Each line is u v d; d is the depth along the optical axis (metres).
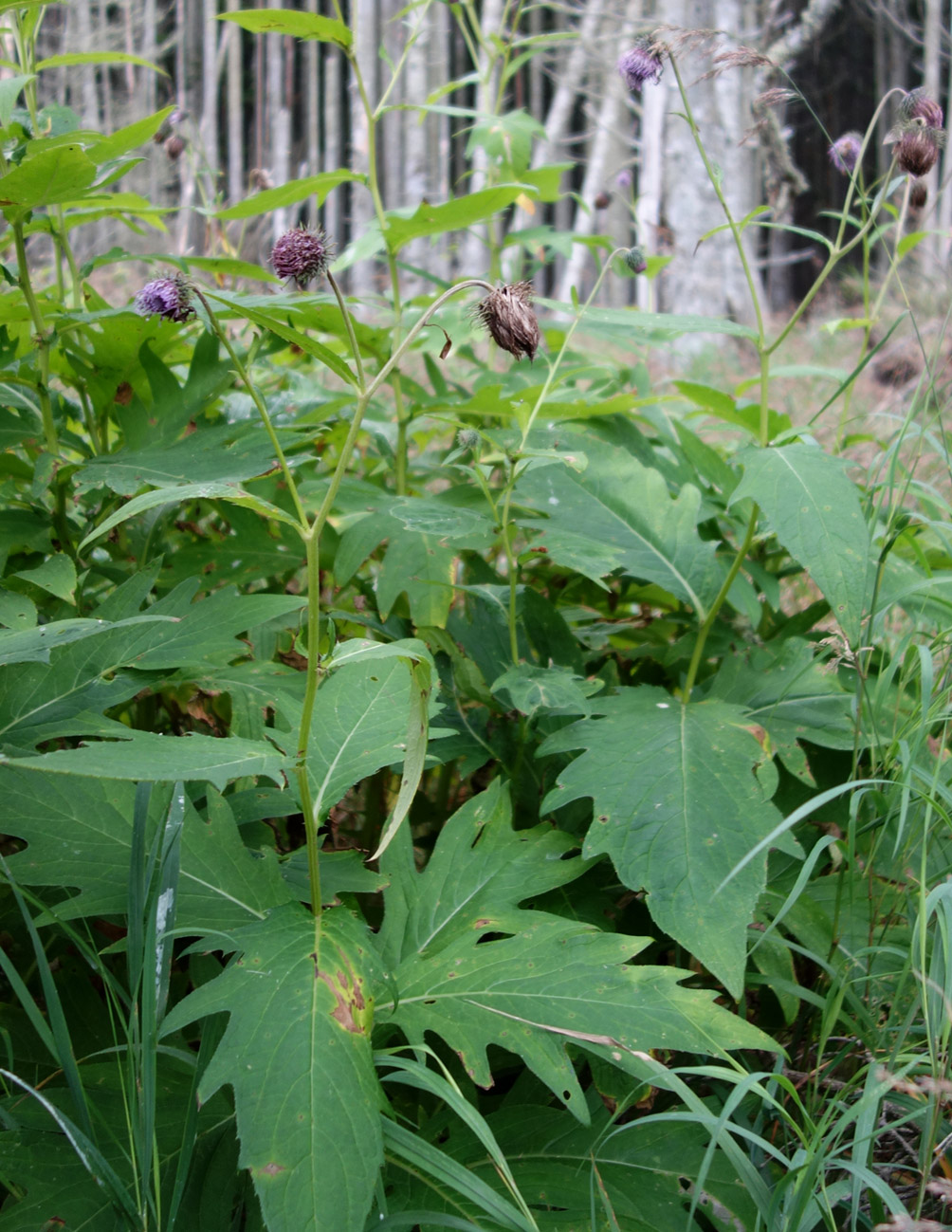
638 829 1.50
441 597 1.97
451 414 2.54
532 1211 1.24
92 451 2.07
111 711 1.95
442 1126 1.37
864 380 5.27
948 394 2.24
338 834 2.08
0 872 1.33
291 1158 1.02
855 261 15.13
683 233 9.10
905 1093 1.33
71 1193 1.20
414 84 6.76
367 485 2.31
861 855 1.79
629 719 1.72
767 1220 1.12
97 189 1.79
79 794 1.44
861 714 1.80
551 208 14.83
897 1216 1.04
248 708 1.64
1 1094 1.38
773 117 2.29
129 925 1.21
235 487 1.08
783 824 1.29
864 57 16.95
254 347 2.09
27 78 1.66
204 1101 1.05
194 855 1.39
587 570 1.82
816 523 1.55
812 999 1.45
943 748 1.62
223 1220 1.23
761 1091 1.16
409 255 7.70
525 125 2.97
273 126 11.14
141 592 1.63
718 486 2.34
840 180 16.62
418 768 1.21
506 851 1.58
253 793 1.55
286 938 1.23
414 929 1.49
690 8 7.66
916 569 2.17
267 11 1.99
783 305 14.28
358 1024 1.16
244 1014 1.13
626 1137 1.34
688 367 6.51
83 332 2.03
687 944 1.34
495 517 1.80
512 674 1.66
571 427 2.44
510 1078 1.61
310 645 1.16
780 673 1.95
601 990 1.28
